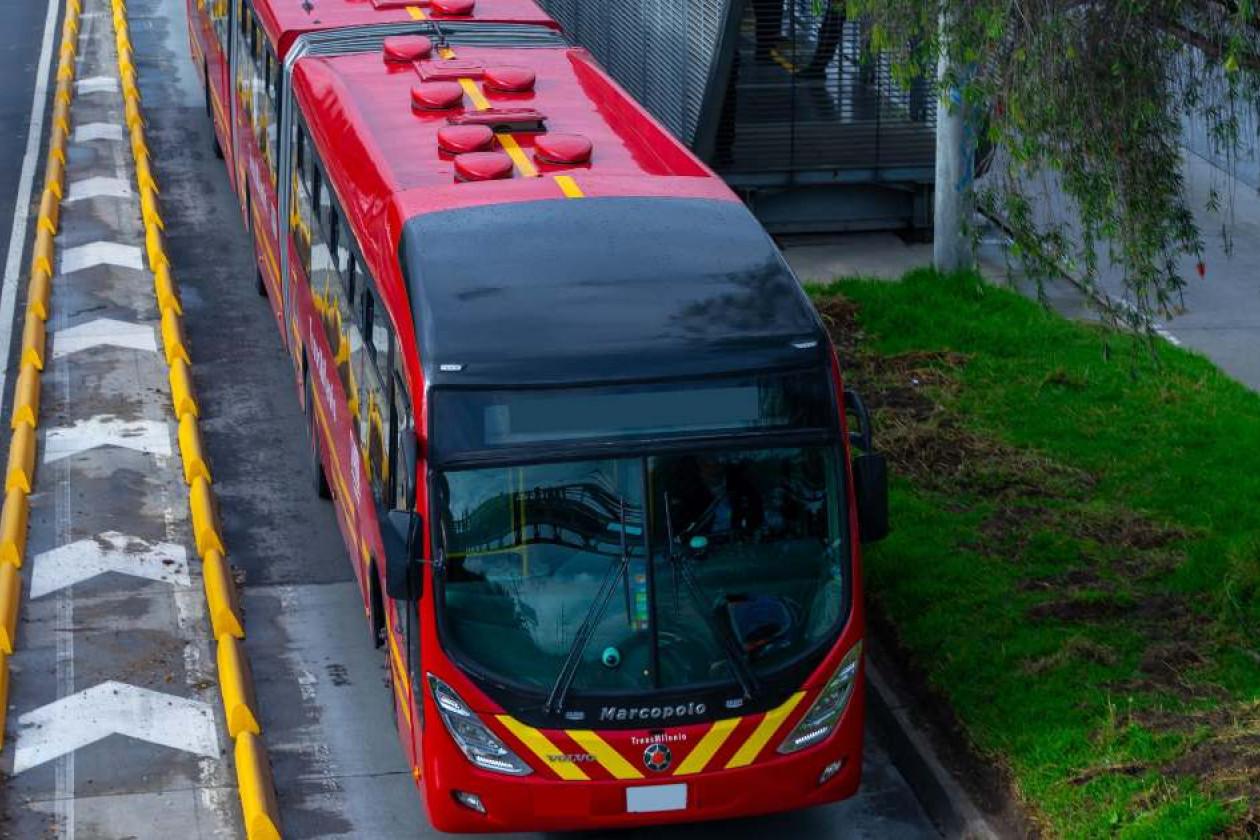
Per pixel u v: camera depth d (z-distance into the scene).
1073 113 16.61
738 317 14.67
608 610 14.23
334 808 16.77
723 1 28.91
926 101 31.86
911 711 17.66
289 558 21.77
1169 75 17.19
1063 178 17.44
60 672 18.97
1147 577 19.14
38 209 35.09
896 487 21.62
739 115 31.66
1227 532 20.06
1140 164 17.23
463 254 15.46
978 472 21.77
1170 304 27.72
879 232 33.53
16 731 17.88
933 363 25.58
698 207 16.58
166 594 20.72
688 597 14.30
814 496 14.58
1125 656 17.61
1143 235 17.61
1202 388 24.38
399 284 15.56
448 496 14.09
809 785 14.81
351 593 20.94
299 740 17.88
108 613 20.20
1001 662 17.58
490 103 20.34
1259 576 18.45
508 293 14.88
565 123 19.55
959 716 16.84
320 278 21.75
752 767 14.53
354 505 19.09
